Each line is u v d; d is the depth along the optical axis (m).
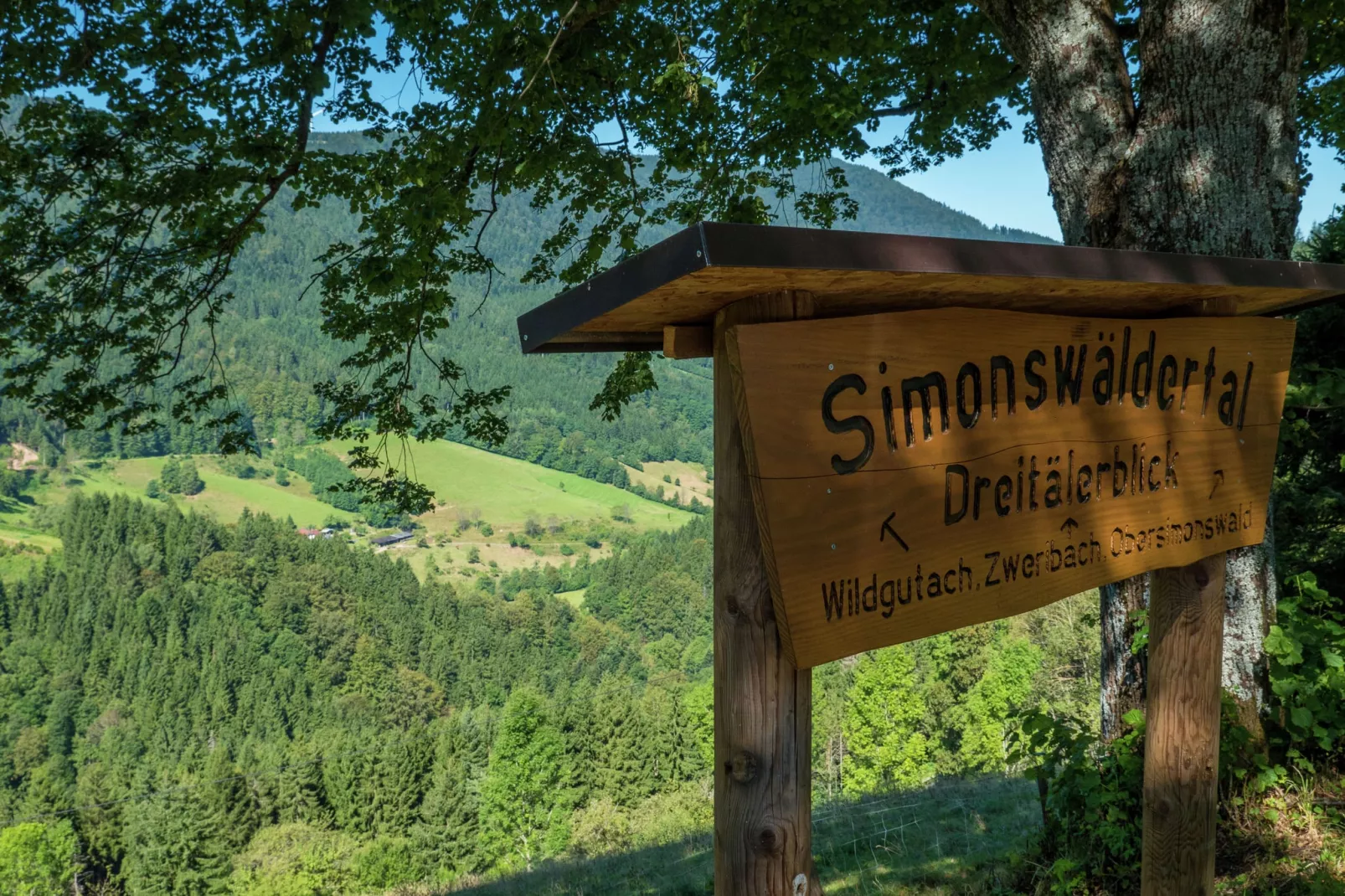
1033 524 2.09
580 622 144.00
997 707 37.81
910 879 5.59
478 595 153.00
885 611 1.75
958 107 8.45
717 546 1.70
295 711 110.19
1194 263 2.13
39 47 6.21
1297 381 4.40
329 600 138.62
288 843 48.34
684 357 1.80
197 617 129.75
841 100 7.46
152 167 7.00
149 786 63.91
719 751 1.69
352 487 8.51
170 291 7.68
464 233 7.90
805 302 1.62
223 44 6.41
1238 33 3.84
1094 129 4.16
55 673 117.12
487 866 44.78
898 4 7.22
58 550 166.00
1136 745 4.03
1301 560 6.50
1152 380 2.44
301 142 6.81
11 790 86.00
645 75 7.52
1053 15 4.23
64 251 7.19
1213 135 3.90
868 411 1.71
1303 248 7.46
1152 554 2.48
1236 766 4.00
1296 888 3.40
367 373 8.54
